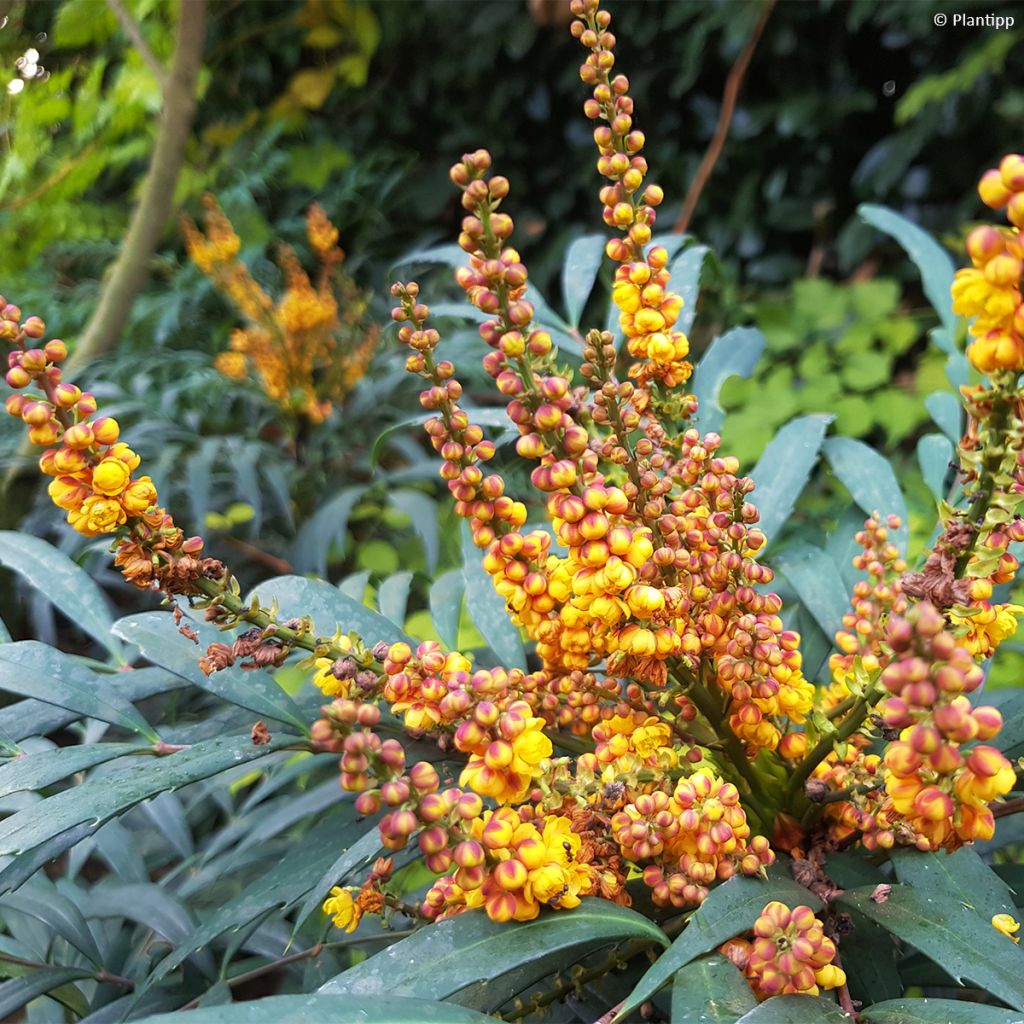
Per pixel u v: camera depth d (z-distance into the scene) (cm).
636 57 118
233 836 43
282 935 40
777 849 29
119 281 75
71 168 93
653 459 27
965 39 103
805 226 114
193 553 24
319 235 81
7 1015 33
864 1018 22
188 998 37
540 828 25
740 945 23
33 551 33
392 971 22
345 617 31
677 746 28
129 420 71
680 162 118
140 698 31
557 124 128
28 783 26
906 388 100
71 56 106
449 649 36
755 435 91
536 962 25
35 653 29
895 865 26
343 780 21
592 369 27
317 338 77
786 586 42
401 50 132
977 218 104
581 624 25
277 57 134
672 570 26
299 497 76
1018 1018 21
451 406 24
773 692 26
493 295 22
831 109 109
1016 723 30
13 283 96
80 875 58
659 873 25
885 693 25
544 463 24
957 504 35
